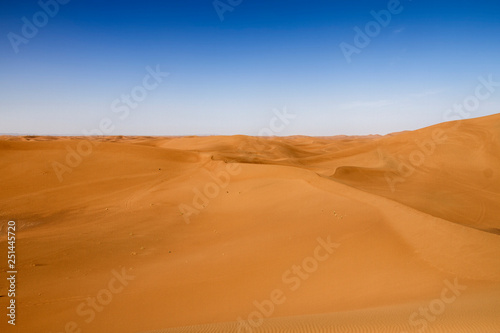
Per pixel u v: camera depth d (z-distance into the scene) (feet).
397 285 31.81
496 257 34.47
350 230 47.62
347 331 20.76
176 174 112.98
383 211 54.85
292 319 24.58
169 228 61.11
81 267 42.47
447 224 43.88
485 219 76.54
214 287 35.17
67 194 90.48
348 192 69.31
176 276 38.73
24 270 41.16
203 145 230.68
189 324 27.58
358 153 172.86
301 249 43.14
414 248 39.81
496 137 134.00
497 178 111.14
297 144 320.50
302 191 75.56
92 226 62.34
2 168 110.73
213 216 67.82
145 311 30.86
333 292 31.81
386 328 20.65
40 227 61.87
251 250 45.09
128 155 131.13
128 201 82.99
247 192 82.12
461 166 123.34
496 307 22.94
